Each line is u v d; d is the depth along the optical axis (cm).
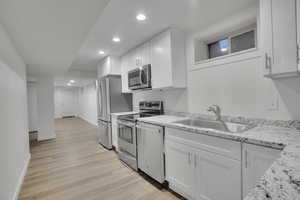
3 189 152
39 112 467
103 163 290
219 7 182
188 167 173
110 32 244
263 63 138
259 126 165
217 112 203
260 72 173
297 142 109
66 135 523
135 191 201
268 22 134
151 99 328
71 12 138
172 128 191
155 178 216
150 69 273
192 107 246
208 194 155
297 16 119
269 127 158
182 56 246
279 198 45
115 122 350
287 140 114
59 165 283
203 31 229
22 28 167
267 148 114
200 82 234
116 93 377
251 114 181
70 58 294
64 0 121
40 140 461
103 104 390
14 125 204
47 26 164
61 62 324
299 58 118
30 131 582
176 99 271
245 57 185
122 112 373
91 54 362
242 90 188
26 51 246
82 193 198
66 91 1067
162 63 246
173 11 188
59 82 769
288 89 154
